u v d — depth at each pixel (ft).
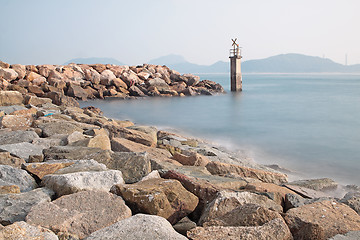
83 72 139.54
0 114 44.01
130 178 22.15
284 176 28.12
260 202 18.01
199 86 163.63
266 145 53.01
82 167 21.03
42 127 36.70
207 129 68.90
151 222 13.52
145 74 152.56
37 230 12.35
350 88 205.98
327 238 14.10
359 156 45.62
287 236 13.26
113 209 15.19
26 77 123.13
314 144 53.72
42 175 21.01
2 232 11.56
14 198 16.37
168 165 25.22
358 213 17.60
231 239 12.59
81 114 52.54
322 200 18.51
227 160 34.40
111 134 37.29
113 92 132.87
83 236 13.58
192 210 17.69
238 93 162.30
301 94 157.07
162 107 107.55
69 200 15.62
